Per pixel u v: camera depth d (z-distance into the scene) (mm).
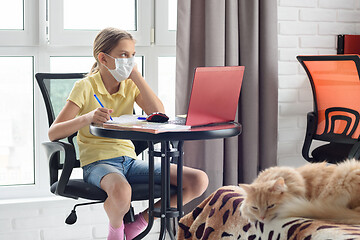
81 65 3125
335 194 1550
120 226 2215
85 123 2201
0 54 2961
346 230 1365
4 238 2920
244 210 1688
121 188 2150
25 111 3074
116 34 2408
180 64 3020
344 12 3451
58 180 2428
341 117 2811
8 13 2992
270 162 3221
